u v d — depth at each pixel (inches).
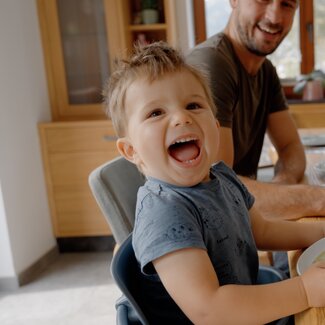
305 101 113.3
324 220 38.3
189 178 29.9
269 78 64.1
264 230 36.4
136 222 29.4
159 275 26.7
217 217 30.6
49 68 111.4
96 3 108.7
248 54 56.9
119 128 33.0
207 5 121.6
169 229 27.0
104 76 111.9
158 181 30.8
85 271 102.0
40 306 87.4
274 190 41.4
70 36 111.1
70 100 114.0
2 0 94.2
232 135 53.8
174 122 29.1
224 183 34.4
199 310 25.3
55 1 107.8
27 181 101.1
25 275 98.2
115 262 28.5
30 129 103.1
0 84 92.9
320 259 29.5
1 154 92.7
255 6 53.2
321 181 52.2
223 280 30.4
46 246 107.9
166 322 31.4
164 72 30.7
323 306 24.5
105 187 42.4
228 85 50.1
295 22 120.6
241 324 25.0
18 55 99.5
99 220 109.3
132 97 30.8
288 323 30.9
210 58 50.6
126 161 46.5
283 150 64.8
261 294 25.2
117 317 31.1
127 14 111.7
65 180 107.7
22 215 98.7
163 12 114.7
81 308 85.4
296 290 25.1
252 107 59.6
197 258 26.3
